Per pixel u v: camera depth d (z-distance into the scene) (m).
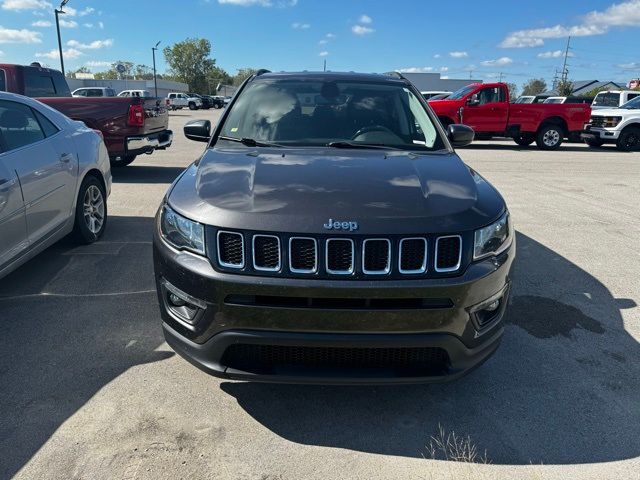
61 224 4.33
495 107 15.59
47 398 2.63
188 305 2.39
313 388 2.79
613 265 4.80
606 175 10.48
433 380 2.31
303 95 3.80
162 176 8.96
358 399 2.70
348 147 3.27
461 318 2.28
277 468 2.22
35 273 4.25
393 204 2.35
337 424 2.51
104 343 3.18
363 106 3.71
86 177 4.82
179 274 2.35
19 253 3.61
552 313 3.75
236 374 2.30
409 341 2.23
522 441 2.40
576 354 3.18
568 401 2.71
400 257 2.21
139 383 2.78
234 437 2.40
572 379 2.91
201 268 2.28
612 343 3.33
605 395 2.76
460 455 2.30
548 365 3.05
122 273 4.29
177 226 2.42
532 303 3.92
